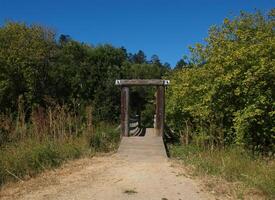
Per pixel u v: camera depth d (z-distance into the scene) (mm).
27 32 34938
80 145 14492
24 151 11852
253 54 13961
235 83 14586
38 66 34500
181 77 19312
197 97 17375
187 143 17047
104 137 16953
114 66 42000
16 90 32250
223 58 15016
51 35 38188
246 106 14078
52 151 12516
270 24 18391
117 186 9875
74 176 10891
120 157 14109
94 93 37500
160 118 18531
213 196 9047
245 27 18141
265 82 13453
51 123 14922
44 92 34875
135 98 46844
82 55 41594
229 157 12250
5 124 14336
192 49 19000
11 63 32406
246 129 13812
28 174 10891
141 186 9891
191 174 11148
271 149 13828
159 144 16359
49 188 9695
